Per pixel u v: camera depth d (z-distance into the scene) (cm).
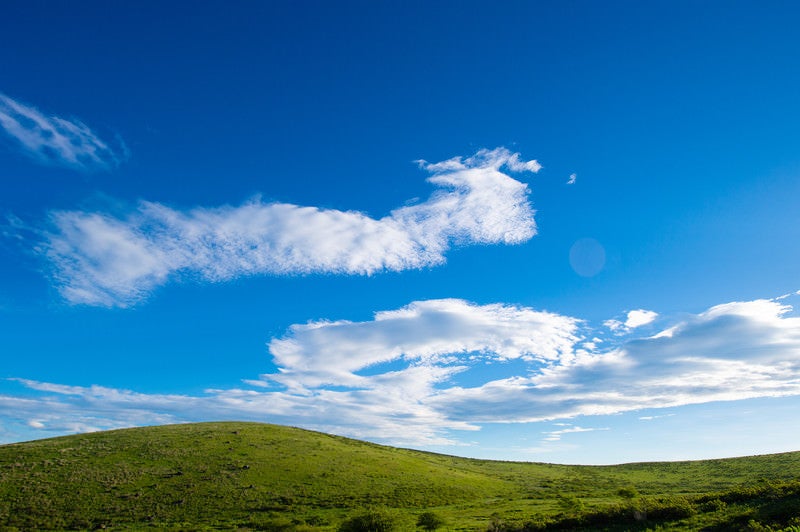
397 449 15600
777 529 3194
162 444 10612
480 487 10231
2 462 8788
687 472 13412
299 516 6831
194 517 6700
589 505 7044
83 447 10138
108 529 6100
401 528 5603
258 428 13588
